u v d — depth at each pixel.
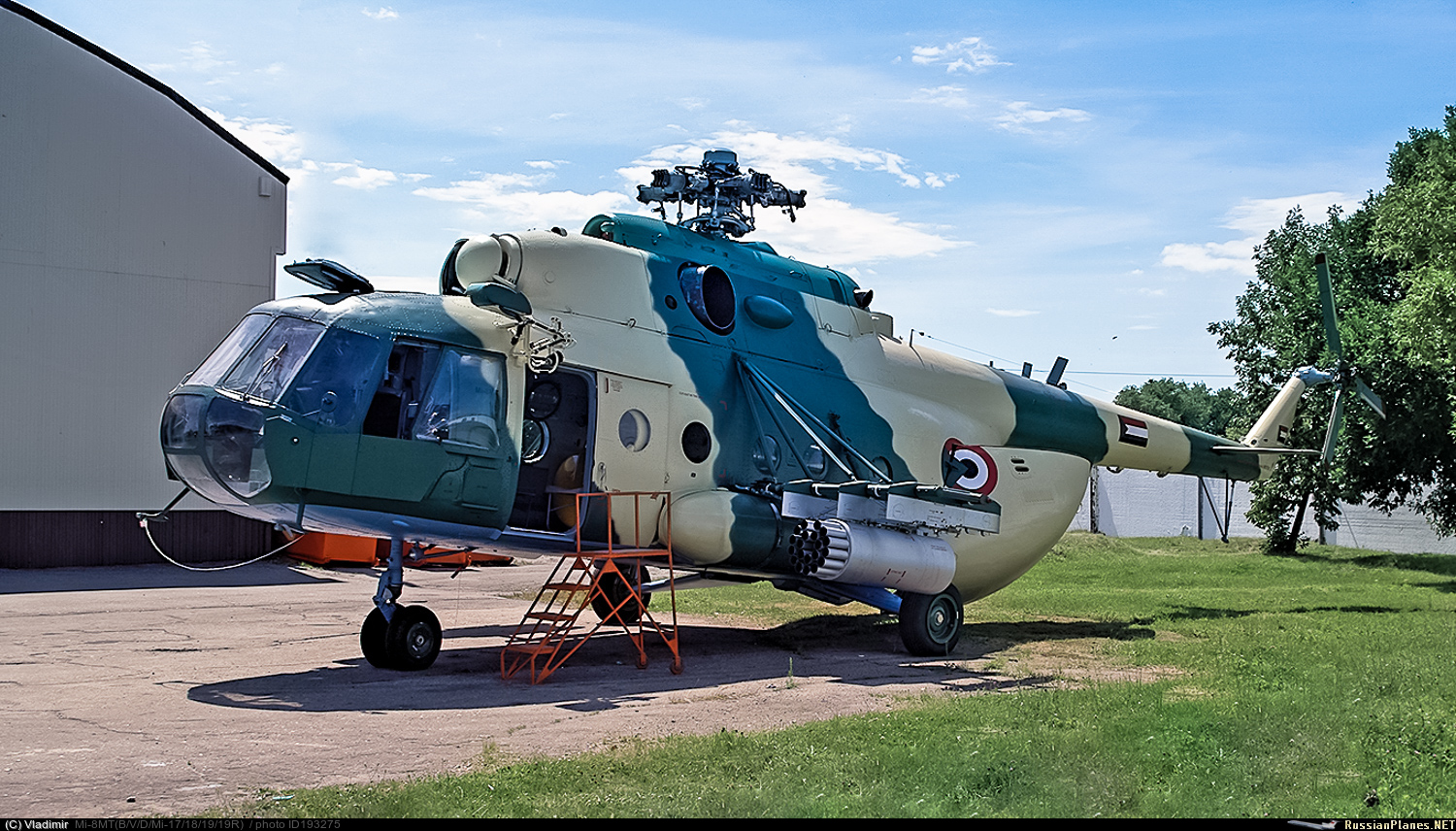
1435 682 10.84
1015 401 17.25
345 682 11.05
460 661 12.68
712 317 13.92
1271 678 11.48
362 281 11.75
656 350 13.16
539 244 12.66
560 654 13.38
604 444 12.46
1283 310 38.53
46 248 26.53
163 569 27.00
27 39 26.31
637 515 12.52
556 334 11.82
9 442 26.03
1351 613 19.41
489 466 11.45
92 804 6.54
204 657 12.86
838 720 8.87
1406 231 29.88
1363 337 34.06
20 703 9.81
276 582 24.47
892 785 6.93
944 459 16.03
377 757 7.83
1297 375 21.95
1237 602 21.33
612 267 13.14
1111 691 10.09
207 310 28.66
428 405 11.14
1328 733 8.28
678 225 14.52
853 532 13.12
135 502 27.66
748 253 15.08
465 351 11.50
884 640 15.80
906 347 16.52
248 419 10.31
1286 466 36.72
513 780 7.00
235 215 29.14
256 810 6.27
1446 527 36.44
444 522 11.33
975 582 16.58
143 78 27.77
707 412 13.45
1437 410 32.97
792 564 13.03
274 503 10.55
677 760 7.55
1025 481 16.97
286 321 11.06
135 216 27.67
